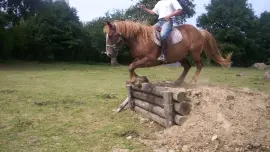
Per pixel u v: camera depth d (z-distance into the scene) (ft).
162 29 19.77
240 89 20.89
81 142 16.53
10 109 24.57
